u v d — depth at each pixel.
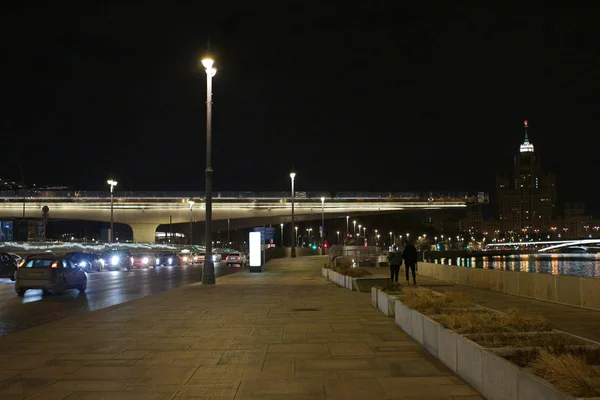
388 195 101.00
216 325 12.38
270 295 19.94
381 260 48.69
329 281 28.27
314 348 9.52
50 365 8.38
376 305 15.48
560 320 12.59
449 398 6.38
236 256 59.88
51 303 19.55
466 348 7.05
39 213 102.81
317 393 6.70
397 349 9.33
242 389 6.94
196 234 135.12
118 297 21.81
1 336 11.71
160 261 63.16
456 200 101.25
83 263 42.88
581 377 4.81
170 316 14.02
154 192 102.44
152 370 8.02
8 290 25.62
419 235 185.88
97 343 10.22
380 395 6.55
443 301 10.73
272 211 103.06
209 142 26.69
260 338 10.60
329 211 102.75
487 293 20.17
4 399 6.54
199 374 7.75
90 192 102.12
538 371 5.39
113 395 6.71
